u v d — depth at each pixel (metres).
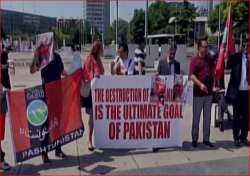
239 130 8.34
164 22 86.50
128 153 7.77
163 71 9.04
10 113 6.68
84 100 7.79
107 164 7.09
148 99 7.95
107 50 40.25
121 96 7.90
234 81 8.24
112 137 7.98
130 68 9.01
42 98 6.89
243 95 8.21
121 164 7.09
